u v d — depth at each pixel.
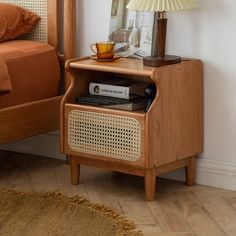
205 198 3.16
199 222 2.91
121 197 3.18
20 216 2.95
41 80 3.46
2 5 3.58
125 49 3.37
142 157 3.05
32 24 3.62
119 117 3.09
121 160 3.12
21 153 3.83
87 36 3.57
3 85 3.15
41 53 3.47
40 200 3.11
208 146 3.29
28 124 3.38
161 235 2.79
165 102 3.07
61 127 3.28
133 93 3.20
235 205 3.08
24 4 3.66
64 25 3.55
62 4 3.60
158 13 3.21
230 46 3.17
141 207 3.06
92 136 3.19
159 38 3.14
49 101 3.49
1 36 3.50
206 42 3.22
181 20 3.26
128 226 2.86
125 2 3.38
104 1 3.49
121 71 3.08
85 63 3.22
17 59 3.32
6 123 3.27
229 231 2.83
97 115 3.16
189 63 3.17
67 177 3.44
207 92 3.25
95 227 2.85
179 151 3.18
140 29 3.33
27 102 3.39
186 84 3.17
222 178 3.27
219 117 3.25
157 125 3.05
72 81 3.28
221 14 3.16
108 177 3.43
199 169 3.32
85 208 3.02
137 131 3.05
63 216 2.95
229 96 3.21
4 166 3.62
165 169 3.17
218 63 3.21
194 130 3.25
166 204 3.09
